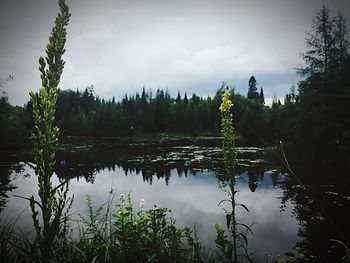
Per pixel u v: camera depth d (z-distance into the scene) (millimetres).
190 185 11117
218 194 9562
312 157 16172
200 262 3299
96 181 12086
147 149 29312
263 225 6590
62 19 1707
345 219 6746
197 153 24109
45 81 1665
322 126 16859
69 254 2412
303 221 6785
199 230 5898
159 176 13305
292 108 20828
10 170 15469
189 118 68375
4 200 9000
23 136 23844
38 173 1633
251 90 87250
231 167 3537
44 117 1646
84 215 5461
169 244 3311
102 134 66812
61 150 28031
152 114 72438
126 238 2863
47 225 1615
